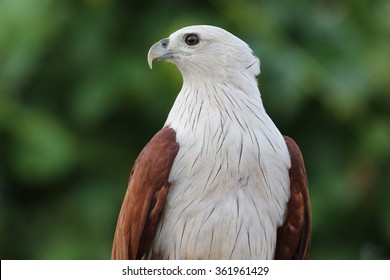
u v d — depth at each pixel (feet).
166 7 43.62
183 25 42.24
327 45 44.75
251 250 31.65
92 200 43.50
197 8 43.47
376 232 45.29
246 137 31.37
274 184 31.68
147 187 31.76
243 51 32.50
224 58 32.22
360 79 44.14
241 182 31.30
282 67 42.24
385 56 45.85
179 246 31.76
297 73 42.32
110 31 43.24
